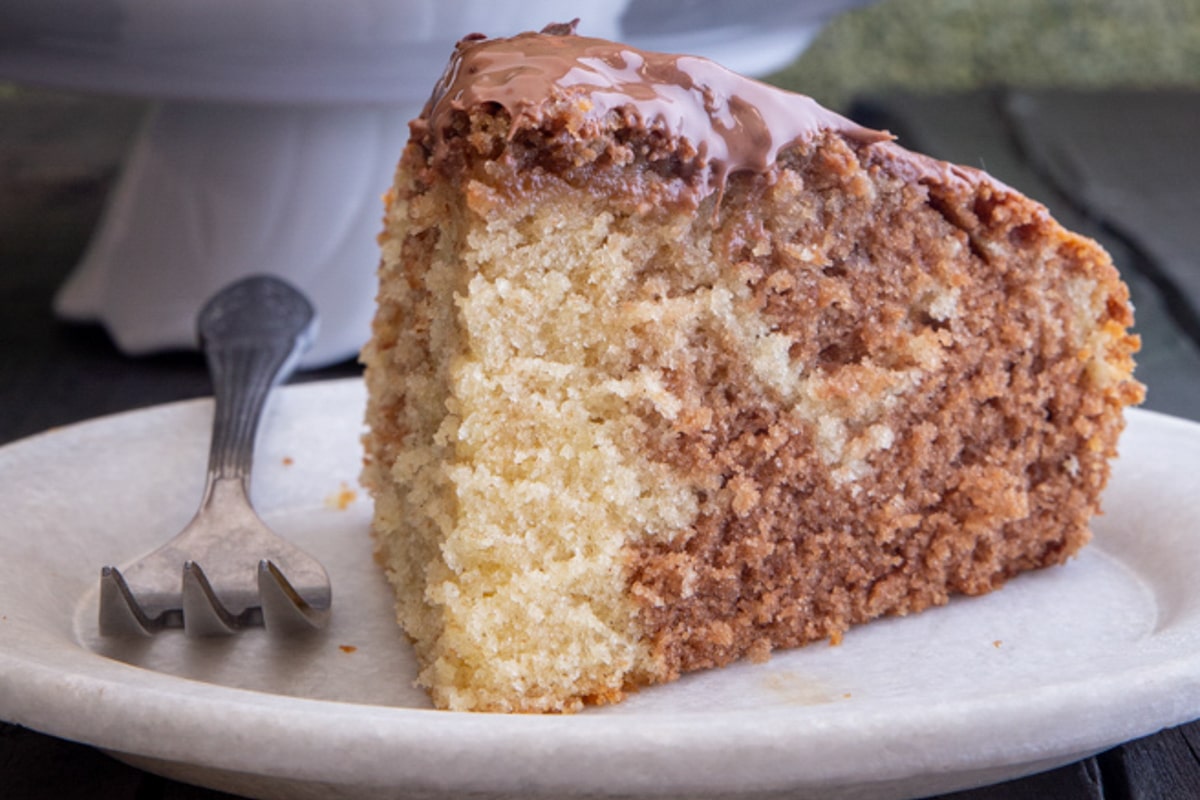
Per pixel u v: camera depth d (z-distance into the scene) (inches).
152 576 9.4
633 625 9.0
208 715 7.4
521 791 7.3
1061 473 9.8
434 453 9.2
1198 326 14.4
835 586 9.4
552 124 8.4
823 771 7.3
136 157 14.6
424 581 9.3
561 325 8.8
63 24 11.9
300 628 9.3
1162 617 9.3
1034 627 9.3
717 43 13.3
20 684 7.6
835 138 9.0
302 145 13.8
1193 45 25.0
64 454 10.4
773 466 9.2
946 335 9.4
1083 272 9.6
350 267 13.8
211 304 11.9
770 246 9.0
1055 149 19.9
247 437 10.6
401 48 12.2
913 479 9.5
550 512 8.9
